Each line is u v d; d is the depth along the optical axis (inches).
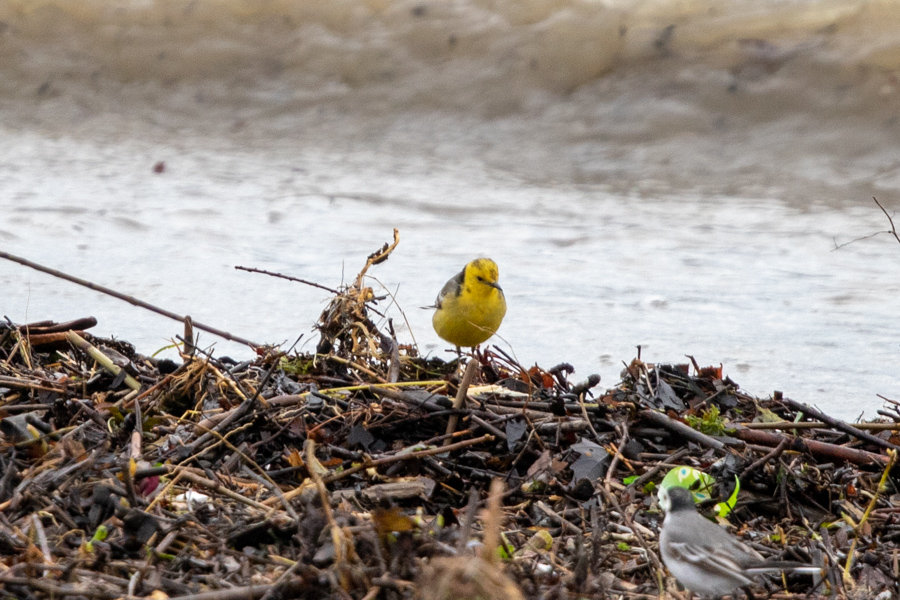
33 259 652.7
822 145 1051.3
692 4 1293.1
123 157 1133.1
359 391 329.1
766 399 366.3
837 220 866.8
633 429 311.1
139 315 530.0
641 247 760.3
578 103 1216.8
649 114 1178.0
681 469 277.1
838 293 625.6
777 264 710.5
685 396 354.9
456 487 281.4
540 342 518.9
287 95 1363.2
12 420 277.0
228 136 1301.7
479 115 1275.8
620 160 1126.4
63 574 211.2
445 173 1067.3
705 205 941.2
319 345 354.0
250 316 537.0
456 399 301.4
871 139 1075.3
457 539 227.9
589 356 495.2
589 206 923.4
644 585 240.4
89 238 722.8
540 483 280.5
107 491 244.4
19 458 270.1
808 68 1151.0
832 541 269.0
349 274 645.9
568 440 301.9
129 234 743.1
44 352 366.6
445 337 449.7
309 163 1115.3
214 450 282.0
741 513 286.2
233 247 712.4
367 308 361.4
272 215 837.8
